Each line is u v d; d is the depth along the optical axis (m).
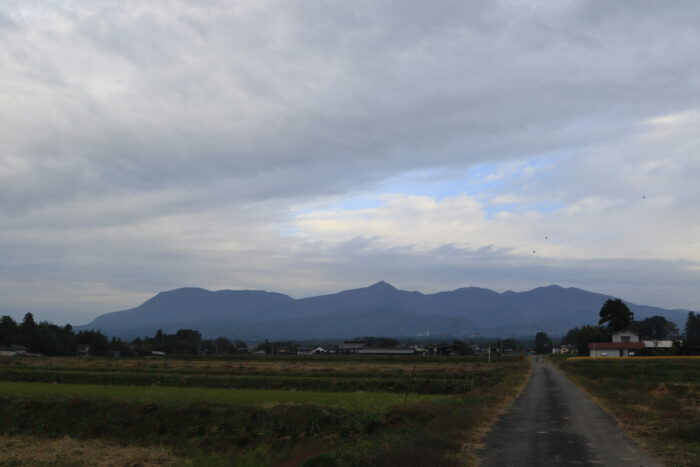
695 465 13.20
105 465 19.86
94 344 163.25
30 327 150.12
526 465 13.70
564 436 18.19
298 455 18.55
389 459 13.80
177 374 62.66
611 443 16.75
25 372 61.41
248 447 22.67
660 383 41.84
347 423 23.22
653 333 178.75
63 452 22.05
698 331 167.12
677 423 19.16
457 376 59.19
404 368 75.19
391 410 25.11
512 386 41.28
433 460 13.80
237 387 52.28
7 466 19.78
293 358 120.38
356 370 69.06
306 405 25.14
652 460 14.18
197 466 19.17
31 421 28.48
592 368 65.06
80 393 35.47
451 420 20.67
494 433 18.98
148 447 23.80
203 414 26.36
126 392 39.38
